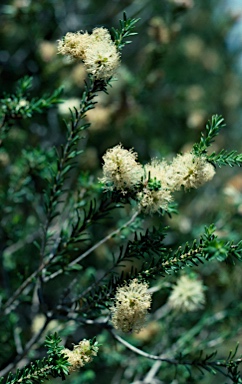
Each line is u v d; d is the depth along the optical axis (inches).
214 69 56.2
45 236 18.2
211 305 25.9
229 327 24.5
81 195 20.9
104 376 35.0
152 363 23.7
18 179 22.8
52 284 35.1
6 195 23.0
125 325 14.6
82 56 14.9
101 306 16.2
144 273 15.3
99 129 29.2
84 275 24.9
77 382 23.5
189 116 41.6
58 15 35.7
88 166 30.5
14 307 21.0
